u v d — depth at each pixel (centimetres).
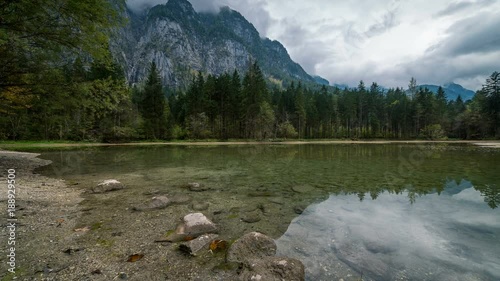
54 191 828
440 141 6178
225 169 1421
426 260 416
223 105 5959
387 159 1981
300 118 6869
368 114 7756
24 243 435
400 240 493
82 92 1343
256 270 361
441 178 1131
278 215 639
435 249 455
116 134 4516
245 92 5706
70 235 479
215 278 350
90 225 537
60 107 1389
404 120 7312
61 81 1282
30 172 1222
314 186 974
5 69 1117
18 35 1001
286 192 880
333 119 7619
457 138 6925
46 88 1239
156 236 488
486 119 6009
